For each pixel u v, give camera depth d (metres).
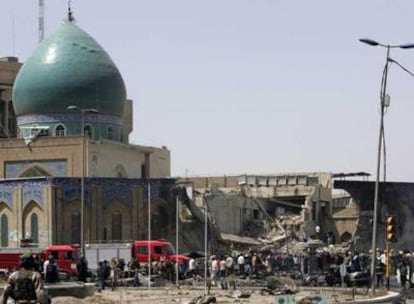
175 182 83.31
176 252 65.75
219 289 52.03
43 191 79.00
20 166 86.69
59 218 78.62
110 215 80.50
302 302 35.56
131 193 81.50
